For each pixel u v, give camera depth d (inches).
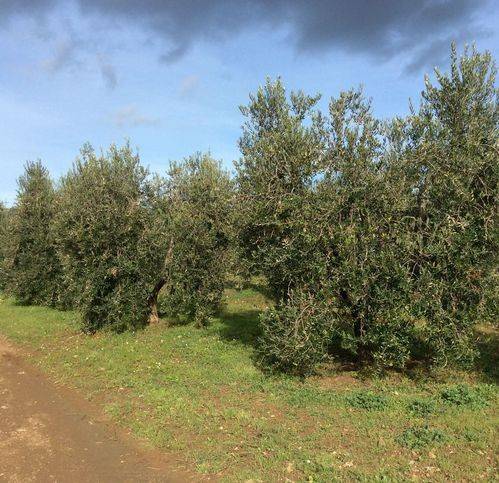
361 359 395.2
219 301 607.2
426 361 397.1
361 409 298.2
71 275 558.3
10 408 331.6
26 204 778.8
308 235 332.5
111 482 225.9
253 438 264.5
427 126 341.1
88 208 537.0
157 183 581.6
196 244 554.9
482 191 329.1
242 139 406.9
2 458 253.1
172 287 587.5
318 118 354.6
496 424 263.6
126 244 550.6
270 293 414.3
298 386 350.0
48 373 422.3
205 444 259.9
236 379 368.8
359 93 350.6
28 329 610.5
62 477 231.5
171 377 382.0
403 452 237.6
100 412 320.8
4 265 791.1
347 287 342.6
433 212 337.7
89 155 557.0
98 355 462.3
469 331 338.0
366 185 335.3
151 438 271.6
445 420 272.2
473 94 348.2
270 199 350.6
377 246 340.5
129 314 562.3
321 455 237.5
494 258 330.6
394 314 330.0
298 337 339.0
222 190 546.0
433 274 333.7
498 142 327.9
